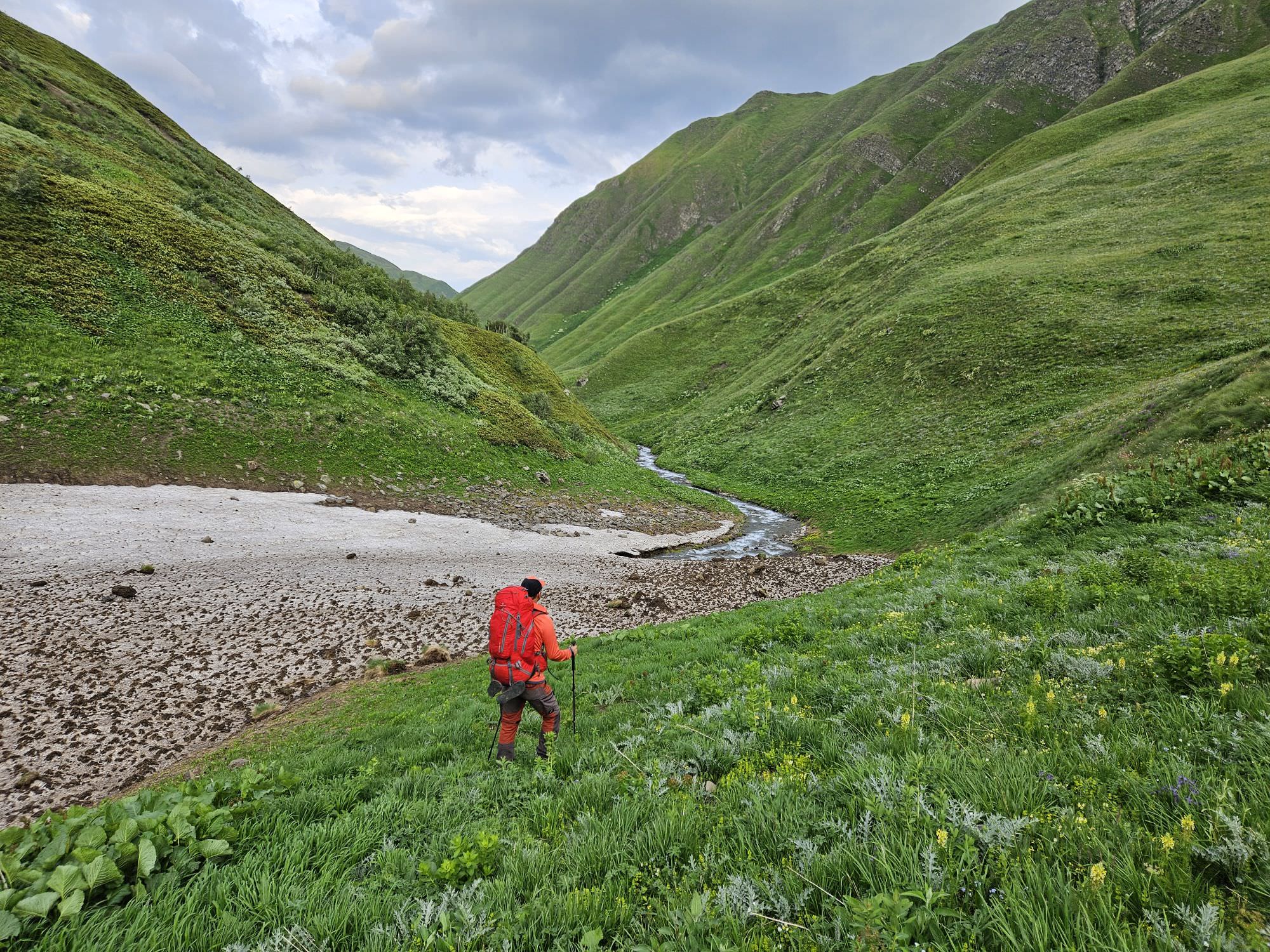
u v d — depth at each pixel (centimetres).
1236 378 2134
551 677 1009
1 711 1083
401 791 489
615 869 289
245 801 419
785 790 348
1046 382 4456
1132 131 9631
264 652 1455
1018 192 8762
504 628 603
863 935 203
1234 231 5216
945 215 10062
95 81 6875
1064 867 233
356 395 3641
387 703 1111
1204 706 363
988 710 444
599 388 12325
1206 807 250
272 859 331
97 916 266
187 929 258
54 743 1012
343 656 1474
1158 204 6456
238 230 4750
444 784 505
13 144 3669
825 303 10044
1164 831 251
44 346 2733
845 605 1245
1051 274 5838
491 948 239
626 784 421
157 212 4012
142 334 3123
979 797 289
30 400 2481
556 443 4578
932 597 1050
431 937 242
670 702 711
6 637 1347
